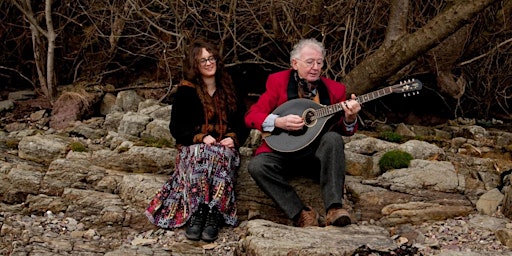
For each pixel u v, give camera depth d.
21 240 4.36
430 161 5.09
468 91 7.07
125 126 5.69
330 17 6.25
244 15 6.48
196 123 4.67
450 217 4.75
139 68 7.26
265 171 4.49
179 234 4.51
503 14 6.43
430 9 6.61
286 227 4.25
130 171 5.18
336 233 4.22
